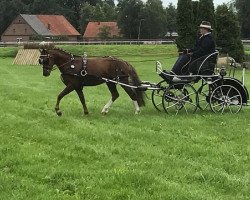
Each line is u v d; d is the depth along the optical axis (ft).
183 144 34.81
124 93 70.03
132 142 35.45
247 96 48.19
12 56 203.72
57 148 33.50
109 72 46.70
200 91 48.65
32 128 39.60
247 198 24.17
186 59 47.91
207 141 36.09
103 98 62.75
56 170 27.94
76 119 44.45
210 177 27.07
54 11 448.65
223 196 24.44
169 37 344.08
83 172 27.63
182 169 28.68
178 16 155.84
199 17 153.48
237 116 46.47
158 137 37.14
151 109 51.29
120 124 42.37
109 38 346.54
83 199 23.68
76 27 466.70
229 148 33.91
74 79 46.26
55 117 45.09
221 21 149.69
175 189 24.91
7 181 25.73
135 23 340.39
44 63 46.09
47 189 24.93
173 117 45.98
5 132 38.19
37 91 69.31
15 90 69.77
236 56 149.07
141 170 28.22
